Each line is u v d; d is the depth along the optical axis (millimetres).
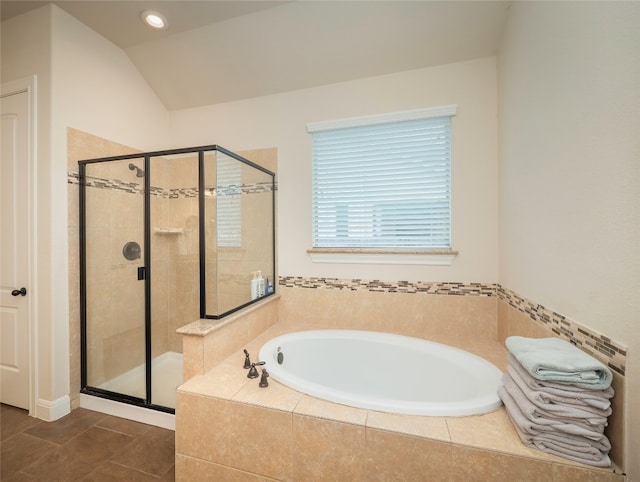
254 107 2408
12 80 1886
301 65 2123
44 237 1796
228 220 1870
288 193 2322
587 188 1000
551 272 1233
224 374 1451
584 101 1013
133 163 2035
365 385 1868
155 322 2043
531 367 949
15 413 1849
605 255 917
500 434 1001
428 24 1783
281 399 1214
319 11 1806
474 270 1937
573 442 891
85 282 1964
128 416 1825
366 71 2084
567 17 1108
